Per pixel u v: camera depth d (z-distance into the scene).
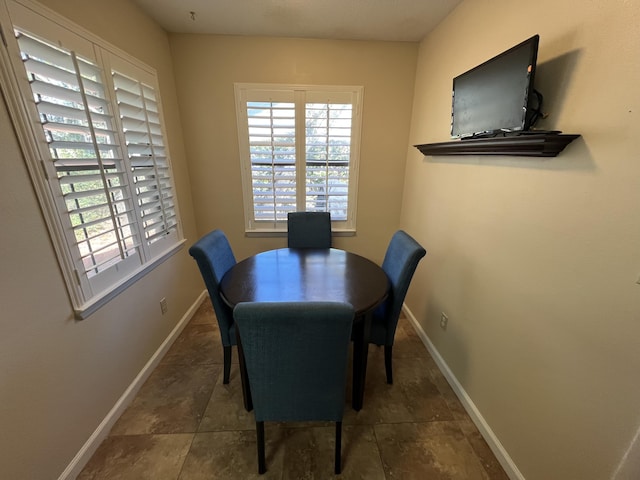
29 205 1.07
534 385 1.16
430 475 1.29
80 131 1.30
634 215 0.79
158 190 1.98
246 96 2.40
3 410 0.98
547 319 1.09
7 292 1.00
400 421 1.54
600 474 0.91
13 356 1.01
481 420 1.49
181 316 2.36
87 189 1.38
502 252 1.34
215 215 2.73
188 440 1.43
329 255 2.06
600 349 0.90
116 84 1.59
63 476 1.20
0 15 0.97
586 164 0.92
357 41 2.34
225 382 1.77
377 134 2.58
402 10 1.85
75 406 1.27
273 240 2.83
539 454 1.14
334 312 0.94
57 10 1.22
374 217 2.84
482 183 1.49
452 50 1.85
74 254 1.26
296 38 2.29
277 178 2.63
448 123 1.92
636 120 0.78
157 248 1.98
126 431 1.47
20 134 1.04
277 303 0.96
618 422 0.85
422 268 2.29
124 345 1.61
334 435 1.46
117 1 1.63
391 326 1.65
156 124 2.00
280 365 1.06
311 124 2.50
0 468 0.98
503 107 1.21
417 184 2.42
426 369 1.94
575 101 0.98
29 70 1.08
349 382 1.81
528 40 1.04
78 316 1.27
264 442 1.35
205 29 2.17
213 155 2.55
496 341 1.39
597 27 0.89
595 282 0.90
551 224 1.06
